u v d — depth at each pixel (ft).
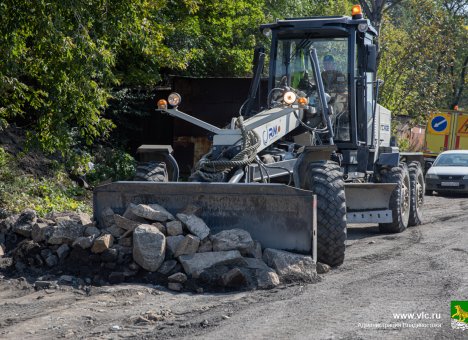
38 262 40.52
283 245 39.99
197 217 39.88
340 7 139.44
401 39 127.65
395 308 32.99
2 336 28.86
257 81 56.18
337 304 33.78
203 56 101.96
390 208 63.10
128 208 40.52
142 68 91.40
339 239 43.11
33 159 78.07
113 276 38.22
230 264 38.14
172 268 38.34
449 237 59.26
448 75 134.31
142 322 30.58
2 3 51.57
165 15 90.74
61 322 30.68
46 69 59.11
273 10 118.73
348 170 59.16
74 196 75.05
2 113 66.74
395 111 129.49
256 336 28.37
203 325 30.14
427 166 123.34
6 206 62.54
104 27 58.18
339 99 57.67
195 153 94.17
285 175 49.03
